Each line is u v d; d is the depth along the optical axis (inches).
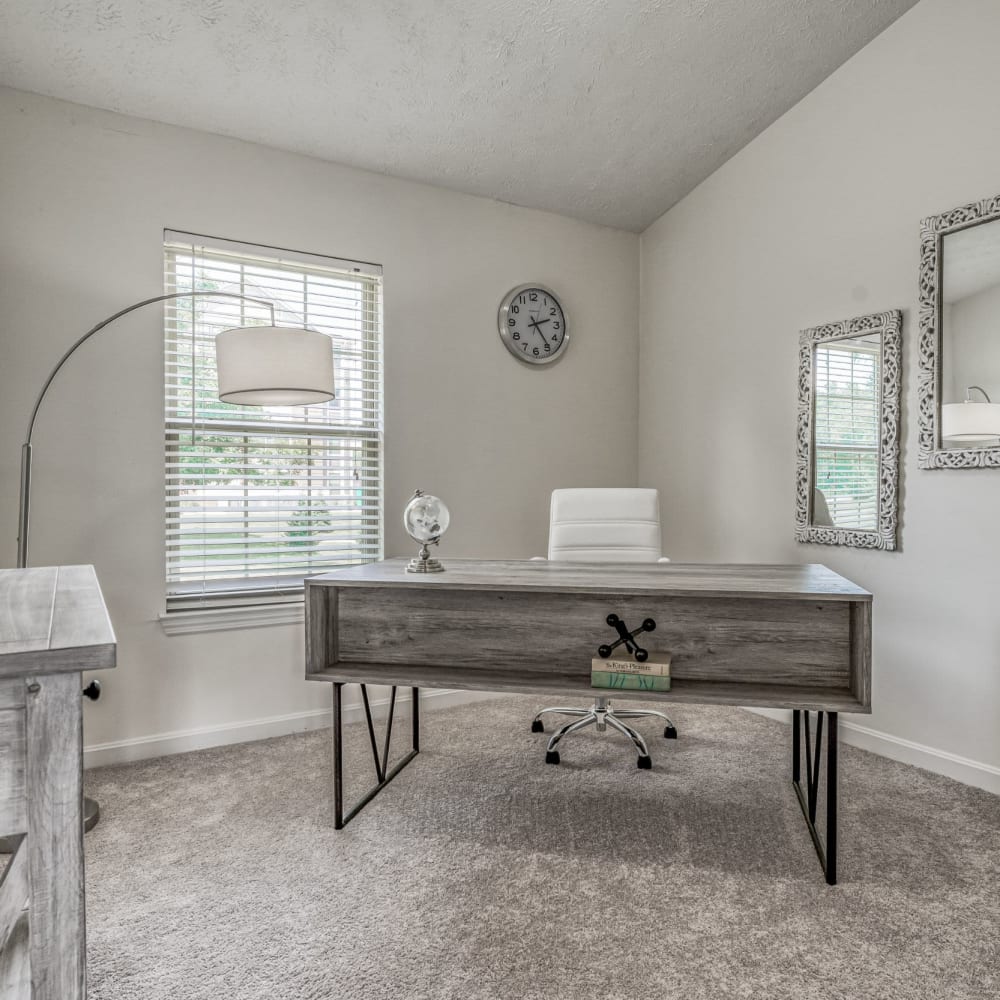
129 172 101.9
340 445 120.8
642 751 100.7
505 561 98.7
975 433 92.7
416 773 98.6
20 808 31.6
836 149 111.2
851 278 109.3
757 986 55.6
